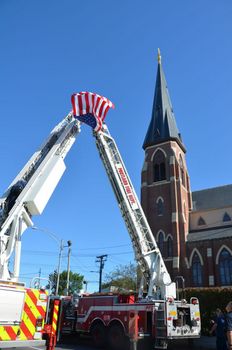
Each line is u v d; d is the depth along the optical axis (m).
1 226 10.71
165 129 59.09
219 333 12.84
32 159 12.79
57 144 13.64
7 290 9.20
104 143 20.38
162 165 56.47
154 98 66.31
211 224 52.47
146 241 20.45
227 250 45.66
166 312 16.67
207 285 44.84
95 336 18.66
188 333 17.20
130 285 55.47
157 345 16.38
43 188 12.03
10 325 9.10
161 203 53.09
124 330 17.45
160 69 70.50
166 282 19.47
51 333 10.57
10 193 11.59
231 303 9.29
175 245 48.44
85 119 17.34
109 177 21.11
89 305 19.70
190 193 57.31
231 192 56.66
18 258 10.59
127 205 20.47
